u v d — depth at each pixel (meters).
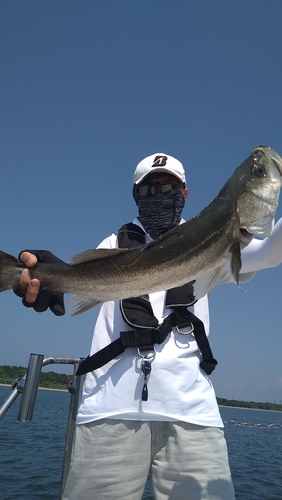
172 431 0.91
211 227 1.01
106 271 1.00
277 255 1.05
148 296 1.03
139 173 1.14
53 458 3.57
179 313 0.99
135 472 0.90
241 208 1.02
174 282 1.00
